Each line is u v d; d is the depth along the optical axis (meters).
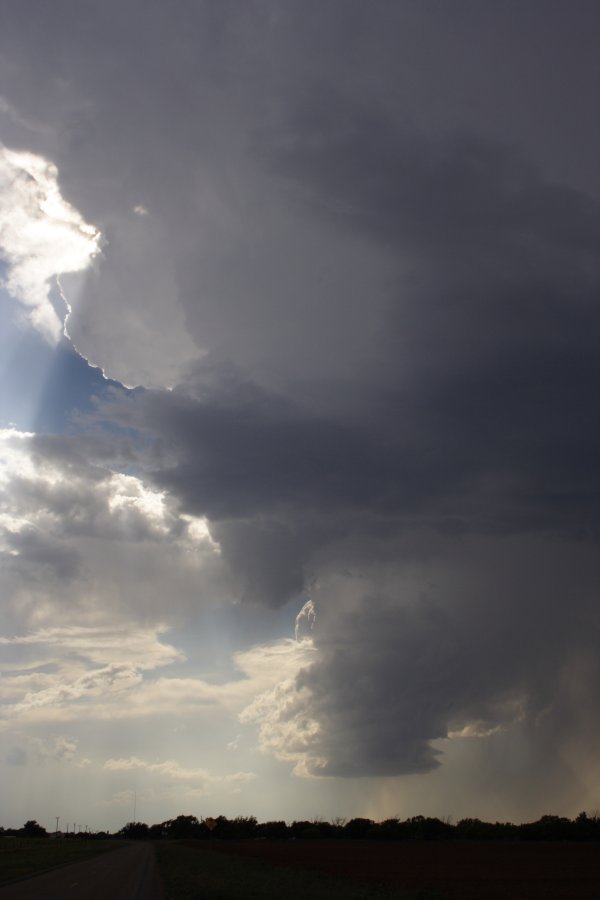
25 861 82.00
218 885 38.62
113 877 50.44
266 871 60.69
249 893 33.88
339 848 149.25
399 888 41.62
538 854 115.44
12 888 41.62
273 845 177.75
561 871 69.12
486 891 43.84
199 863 69.62
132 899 33.25
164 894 35.81
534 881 54.09
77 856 97.56
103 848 146.38
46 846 170.00
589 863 86.25
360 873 62.94
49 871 60.44
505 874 63.81
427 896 34.72
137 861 77.88
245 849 136.50
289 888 38.50
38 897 35.34
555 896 40.56
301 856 103.94
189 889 36.53
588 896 40.91
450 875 61.56
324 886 41.56
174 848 140.62
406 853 118.44
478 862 87.94
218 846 166.25
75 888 40.88
